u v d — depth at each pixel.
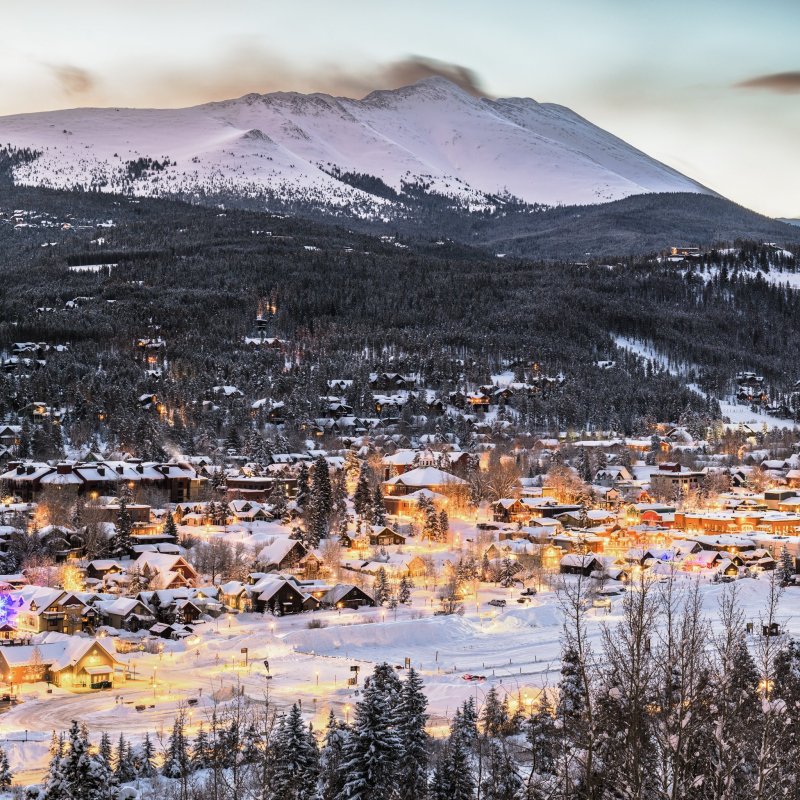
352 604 195.88
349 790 82.25
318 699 137.62
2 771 108.38
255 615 189.62
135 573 199.62
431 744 106.12
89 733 123.44
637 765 42.97
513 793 80.31
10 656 147.88
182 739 105.81
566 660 76.06
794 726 51.78
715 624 144.75
